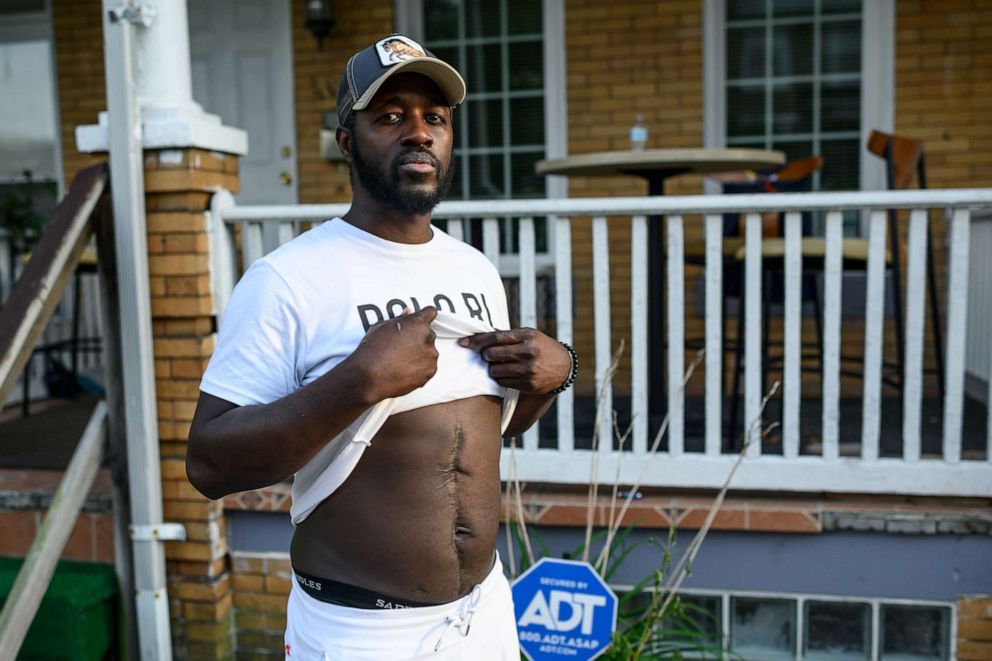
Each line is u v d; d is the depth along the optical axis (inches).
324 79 233.9
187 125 124.6
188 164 127.3
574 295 222.4
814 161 177.6
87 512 140.0
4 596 131.4
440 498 59.6
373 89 56.3
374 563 58.7
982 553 119.7
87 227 127.3
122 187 126.8
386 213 61.1
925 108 206.5
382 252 61.0
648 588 128.6
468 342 61.9
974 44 202.7
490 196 231.6
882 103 209.3
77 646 129.0
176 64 128.1
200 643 135.5
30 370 222.4
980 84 203.2
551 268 215.8
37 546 121.1
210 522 133.5
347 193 235.9
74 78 243.3
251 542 137.9
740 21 215.0
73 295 241.1
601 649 109.3
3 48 261.4
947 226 199.9
